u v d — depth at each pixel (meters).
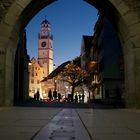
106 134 6.73
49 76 130.00
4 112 15.08
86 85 74.75
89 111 16.92
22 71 47.22
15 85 38.72
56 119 10.85
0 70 19.16
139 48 19.11
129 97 20.20
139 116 12.76
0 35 19.20
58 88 108.38
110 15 22.56
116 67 48.19
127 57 20.77
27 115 12.88
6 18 19.23
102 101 50.53
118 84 47.72
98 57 59.47
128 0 19.30
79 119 10.96
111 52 48.41
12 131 7.23
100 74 55.50
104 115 13.34
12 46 20.75
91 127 8.18
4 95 19.27
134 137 6.29
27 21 22.03
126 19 19.30
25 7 19.34
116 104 31.69
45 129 7.64
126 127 8.25
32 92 128.25
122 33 21.33
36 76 134.50
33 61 132.62
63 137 6.20
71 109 19.41
